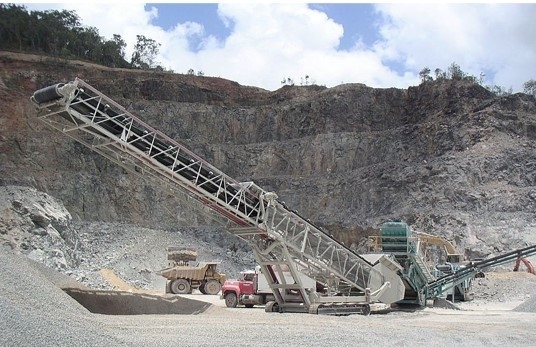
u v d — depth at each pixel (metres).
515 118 80.31
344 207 78.62
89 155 78.38
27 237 41.62
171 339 14.36
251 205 24.80
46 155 76.19
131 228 64.81
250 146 90.56
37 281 16.95
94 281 39.78
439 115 86.44
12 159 74.25
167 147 23.61
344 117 93.06
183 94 95.94
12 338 10.95
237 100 100.31
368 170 81.00
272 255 25.86
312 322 20.03
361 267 27.16
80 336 12.38
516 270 54.19
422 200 71.25
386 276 28.28
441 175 72.62
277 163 89.19
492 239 60.28
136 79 95.56
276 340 14.89
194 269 41.66
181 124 91.31
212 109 93.81
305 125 93.81
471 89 87.19
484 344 15.98
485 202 68.00
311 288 26.25
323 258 26.27
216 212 24.75
